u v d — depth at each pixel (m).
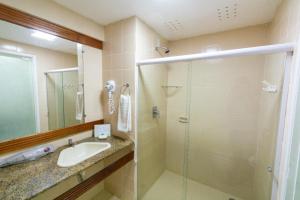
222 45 1.93
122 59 1.71
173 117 2.24
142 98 1.79
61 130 1.51
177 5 1.38
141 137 1.84
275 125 1.15
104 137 1.76
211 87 1.91
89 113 1.80
